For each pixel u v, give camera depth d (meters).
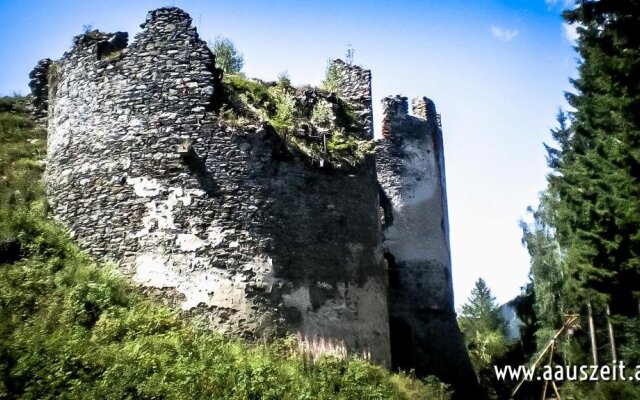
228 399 8.17
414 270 19.61
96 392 7.57
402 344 18.81
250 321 10.83
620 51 10.74
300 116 13.41
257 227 11.47
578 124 19.80
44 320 8.98
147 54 12.30
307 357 10.36
